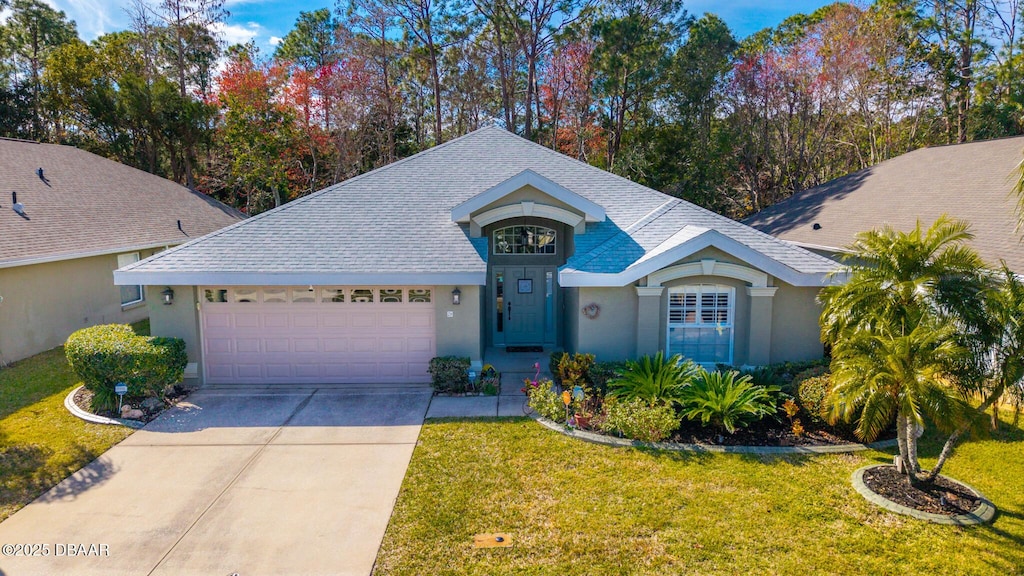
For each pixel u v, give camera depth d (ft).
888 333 26.84
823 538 23.49
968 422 24.18
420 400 41.27
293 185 130.72
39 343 53.78
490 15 125.18
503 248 55.01
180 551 23.06
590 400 39.58
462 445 33.06
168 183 95.61
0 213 55.77
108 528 24.73
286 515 25.71
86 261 60.18
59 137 136.15
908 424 27.07
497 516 25.39
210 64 141.90
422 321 45.29
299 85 124.06
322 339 45.27
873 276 28.71
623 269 43.19
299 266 42.96
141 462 31.17
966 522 24.41
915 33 110.32
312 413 38.68
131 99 114.62
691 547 22.98
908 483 27.68
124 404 39.40
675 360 39.04
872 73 112.47
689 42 121.70
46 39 150.51
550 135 136.67
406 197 52.54
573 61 124.57
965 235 28.81
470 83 138.62
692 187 122.42
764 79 119.85
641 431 32.99
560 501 26.61
